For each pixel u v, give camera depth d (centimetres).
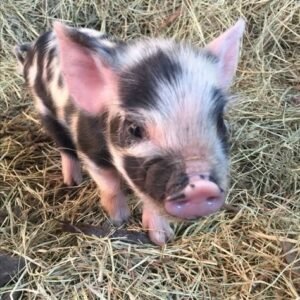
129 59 26
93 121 28
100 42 28
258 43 43
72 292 28
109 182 30
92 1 46
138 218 32
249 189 34
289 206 33
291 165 35
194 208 23
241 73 42
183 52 26
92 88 27
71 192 34
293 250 30
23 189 34
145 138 24
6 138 37
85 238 31
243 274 29
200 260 30
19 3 46
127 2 47
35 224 32
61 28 26
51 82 31
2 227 32
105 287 28
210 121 24
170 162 23
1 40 44
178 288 29
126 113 25
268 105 39
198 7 45
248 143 36
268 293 29
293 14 45
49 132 33
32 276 29
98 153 29
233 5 45
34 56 33
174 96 24
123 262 29
